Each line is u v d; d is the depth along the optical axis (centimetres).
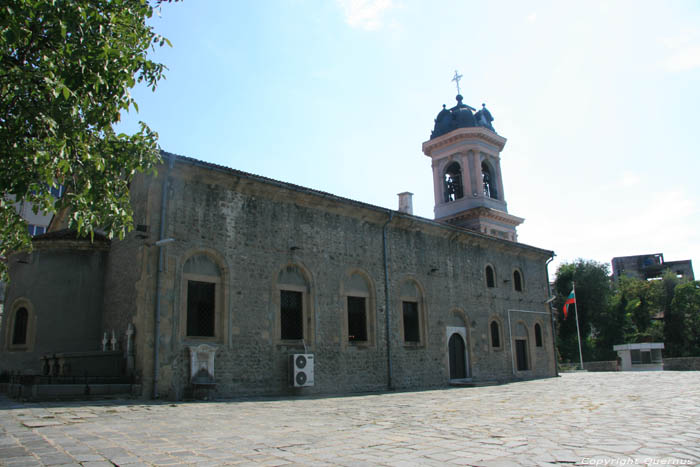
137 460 580
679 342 5775
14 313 1769
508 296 2962
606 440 709
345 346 2009
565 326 5550
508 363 2833
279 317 1819
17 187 776
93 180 889
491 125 3991
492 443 697
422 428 863
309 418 1021
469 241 2756
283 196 1911
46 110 782
